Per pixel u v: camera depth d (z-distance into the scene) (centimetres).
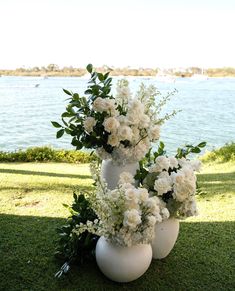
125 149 247
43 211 348
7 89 5209
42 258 256
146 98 256
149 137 249
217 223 329
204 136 1496
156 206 213
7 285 225
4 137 1555
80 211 256
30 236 290
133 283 232
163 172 240
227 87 6631
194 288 229
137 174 252
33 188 428
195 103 3231
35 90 4969
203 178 502
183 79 9825
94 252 246
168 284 233
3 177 479
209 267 254
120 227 213
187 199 238
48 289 223
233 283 236
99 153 255
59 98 3697
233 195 414
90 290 224
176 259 263
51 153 662
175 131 1623
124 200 210
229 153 637
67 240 252
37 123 1978
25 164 607
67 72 10288
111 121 236
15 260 252
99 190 219
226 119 2108
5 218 328
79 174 510
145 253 222
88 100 251
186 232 308
